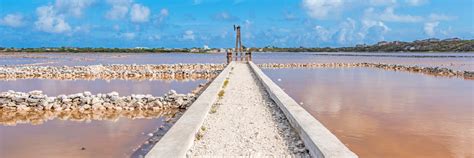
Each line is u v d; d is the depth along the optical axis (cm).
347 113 1268
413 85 2178
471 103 1492
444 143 914
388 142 921
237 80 1991
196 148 734
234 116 1030
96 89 2067
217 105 1204
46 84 2339
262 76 1945
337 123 1116
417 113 1270
